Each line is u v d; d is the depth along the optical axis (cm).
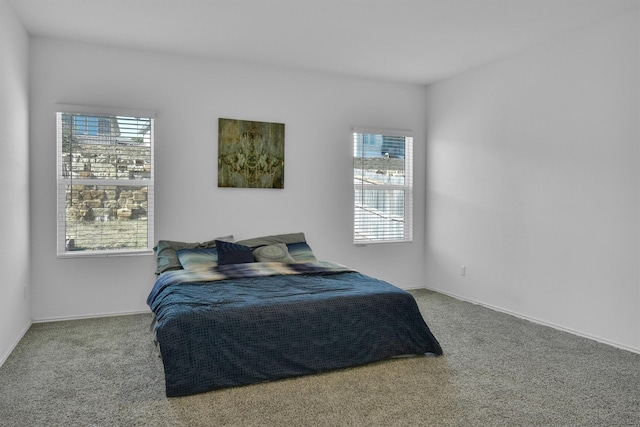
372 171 512
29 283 376
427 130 530
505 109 425
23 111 354
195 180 432
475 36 371
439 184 513
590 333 349
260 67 454
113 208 409
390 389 254
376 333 292
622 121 325
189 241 432
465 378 270
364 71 476
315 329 276
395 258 525
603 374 277
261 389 253
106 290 405
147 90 414
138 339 341
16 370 279
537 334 358
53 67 384
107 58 400
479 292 459
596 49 342
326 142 486
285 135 467
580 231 356
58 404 233
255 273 353
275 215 465
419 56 424
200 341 250
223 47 404
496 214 436
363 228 510
